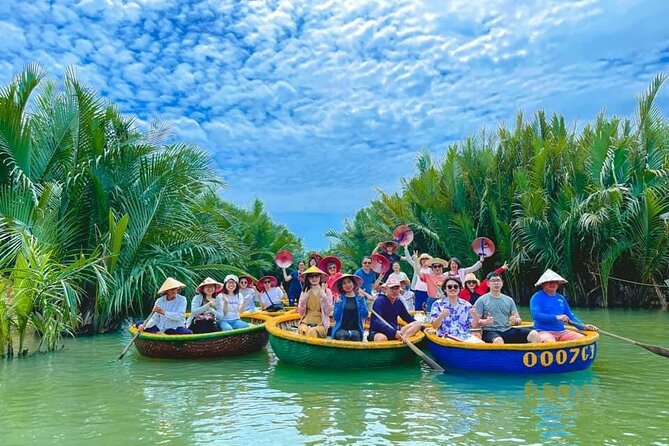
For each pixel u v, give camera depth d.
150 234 13.75
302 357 8.11
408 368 8.08
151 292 14.14
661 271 17.97
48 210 12.43
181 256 14.88
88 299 13.14
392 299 8.86
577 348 7.50
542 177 19.38
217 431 5.24
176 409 6.03
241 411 5.90
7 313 9.39
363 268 12.11
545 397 6.28
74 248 13.24
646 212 16.59
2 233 11.34
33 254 9.65
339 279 8.52
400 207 23.66
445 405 5.98
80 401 6.42
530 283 21.28
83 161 13.75
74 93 13.80
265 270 33.47
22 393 6.83
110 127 14.95
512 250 19.72
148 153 14.40
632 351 9.30
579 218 18.14
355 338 8.38
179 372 8.19
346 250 33.03
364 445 4.79
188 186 15.50
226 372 8.15
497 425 5.27
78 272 11.19
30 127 13.27
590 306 19.31
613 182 18.12
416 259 13.30
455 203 21.81
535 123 21.98
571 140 20.56
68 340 11.88
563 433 5.02
